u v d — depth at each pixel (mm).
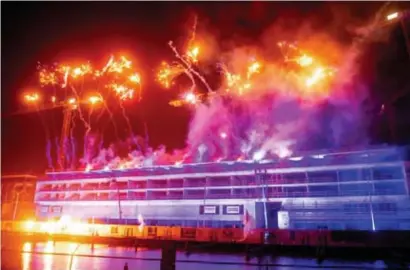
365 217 33875
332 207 35875
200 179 46156
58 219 53625
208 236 34781
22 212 57719
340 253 27406
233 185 43062
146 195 48250
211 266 23844
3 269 20609
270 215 39250
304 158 39281
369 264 24328
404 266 23266
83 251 32656
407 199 32938
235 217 40656
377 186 35312
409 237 26312
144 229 38250
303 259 27078
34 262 23891
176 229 36531
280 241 30828
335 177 38031
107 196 51938
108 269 21562
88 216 51406
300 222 36688
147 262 25188
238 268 23000
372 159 35906
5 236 43781
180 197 45125
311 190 38406
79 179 54688
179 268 23281
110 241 38031
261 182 40938
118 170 51594
